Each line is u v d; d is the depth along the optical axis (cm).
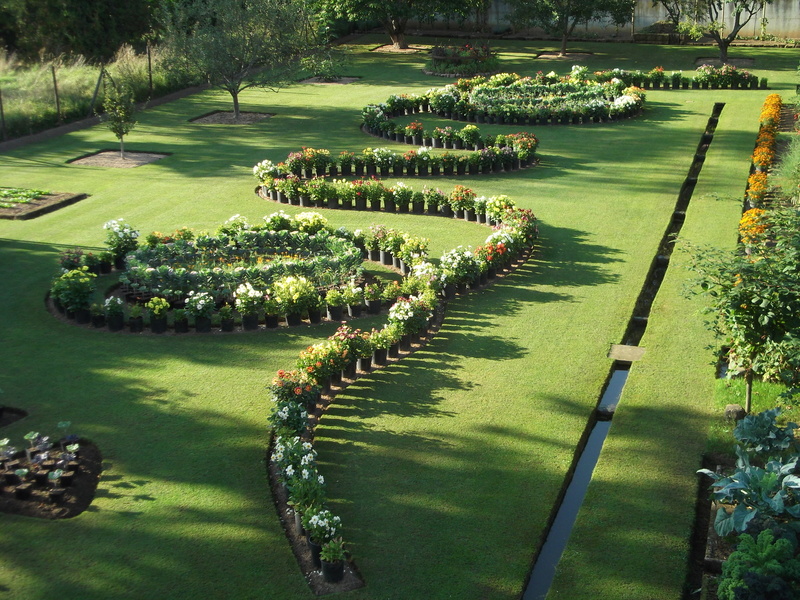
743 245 1134
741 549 782
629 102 2939
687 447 1045
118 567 854
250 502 958
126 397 1184
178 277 1464
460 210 1942
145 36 3253
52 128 2861
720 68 3631
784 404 1046
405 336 1316
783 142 2545
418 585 828
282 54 3045
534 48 4441
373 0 4175
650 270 1634
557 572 844
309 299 1418
